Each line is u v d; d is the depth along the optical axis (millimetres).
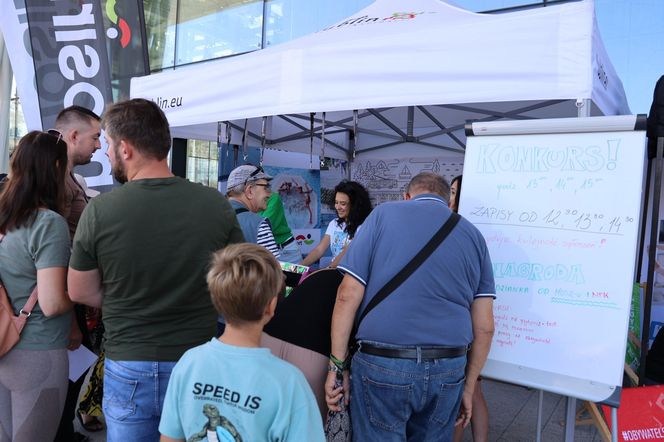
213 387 1119
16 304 1636
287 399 1091
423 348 1562
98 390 2592
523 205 2002
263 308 1157
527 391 3564
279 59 2539
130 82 3574
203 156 7504
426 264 1589
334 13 6328
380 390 1587
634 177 1827
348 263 1651
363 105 2287
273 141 5520
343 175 5941
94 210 1362
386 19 2986
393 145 5695
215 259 1201
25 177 1630
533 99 1926
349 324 1649
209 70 2836
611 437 1927
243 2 7023
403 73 2191
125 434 1386
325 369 1826
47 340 1658
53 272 1587
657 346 2711
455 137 5109
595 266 1837
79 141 2260
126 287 1355
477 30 2037
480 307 1725
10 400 1684
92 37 3830
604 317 1796
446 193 1859
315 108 2416
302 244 5336
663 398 2109
